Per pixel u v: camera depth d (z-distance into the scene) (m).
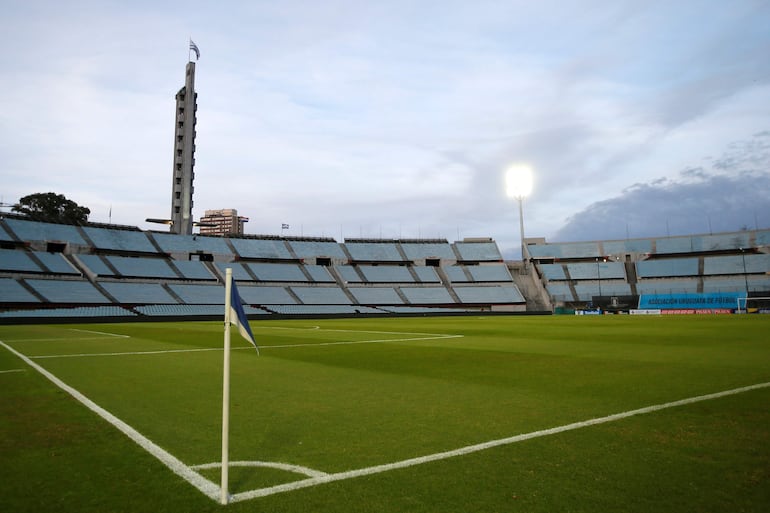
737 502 4.46
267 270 84.06
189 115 81.00
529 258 96.44
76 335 30.88
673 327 34.47
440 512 4.28
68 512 4.39
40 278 63.59
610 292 86.69
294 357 17.73
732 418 7.67
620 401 9.09
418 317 68.19
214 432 7.20
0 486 5.05
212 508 4.45
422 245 98.88
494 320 52.53
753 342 22.06
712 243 89.94
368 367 14.79
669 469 5.33
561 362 15.37
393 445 6.38
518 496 4.62
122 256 74.56
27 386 11.53
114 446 6.50
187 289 72.19
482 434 6.86
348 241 97.19
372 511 4.32
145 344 23.78
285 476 5.28
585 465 5.48
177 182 81.62
